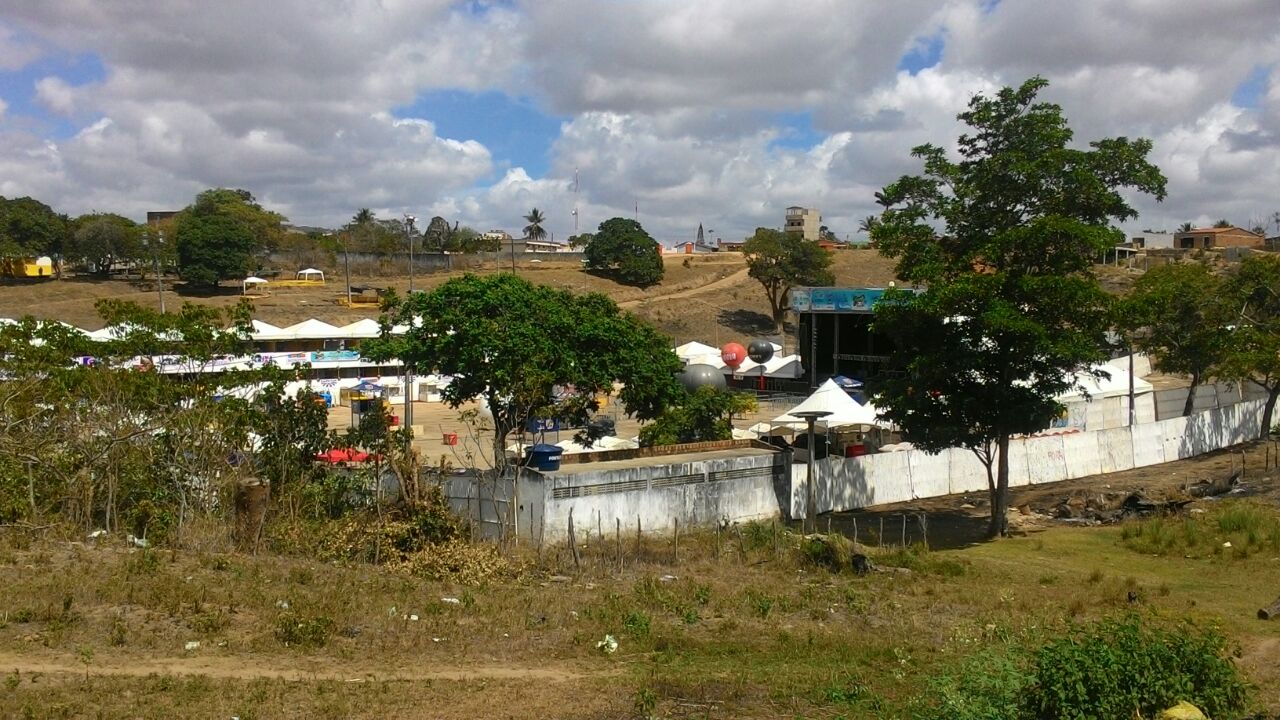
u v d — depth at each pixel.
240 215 124.56
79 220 104.19
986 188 27.00
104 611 14.59
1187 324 43.00
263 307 94.25
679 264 138.38
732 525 27.12
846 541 22.94
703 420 35.91
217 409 23.62
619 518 26.22
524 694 12.23
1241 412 45.00
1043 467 37.00
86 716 10.43
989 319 24.64
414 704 11.63
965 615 18.20
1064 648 10.86
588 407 32.88
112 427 22.81
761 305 116.50
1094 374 28.58
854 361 74.31
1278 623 17.62
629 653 14.81
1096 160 26.23
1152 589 20.44
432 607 16.62
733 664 14.33
